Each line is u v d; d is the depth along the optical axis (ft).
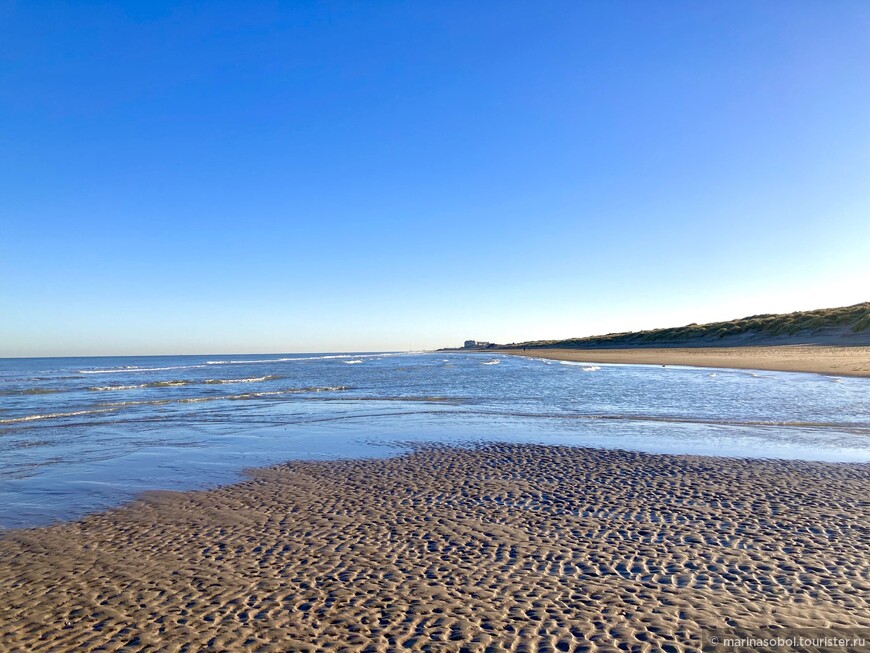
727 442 50.57
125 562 24.84
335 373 182.39
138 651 17.46
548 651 16.84
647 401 83.41
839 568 22.34
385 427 62.64
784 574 21.89
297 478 40.01
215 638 18.13
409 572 23.00
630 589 20.92
